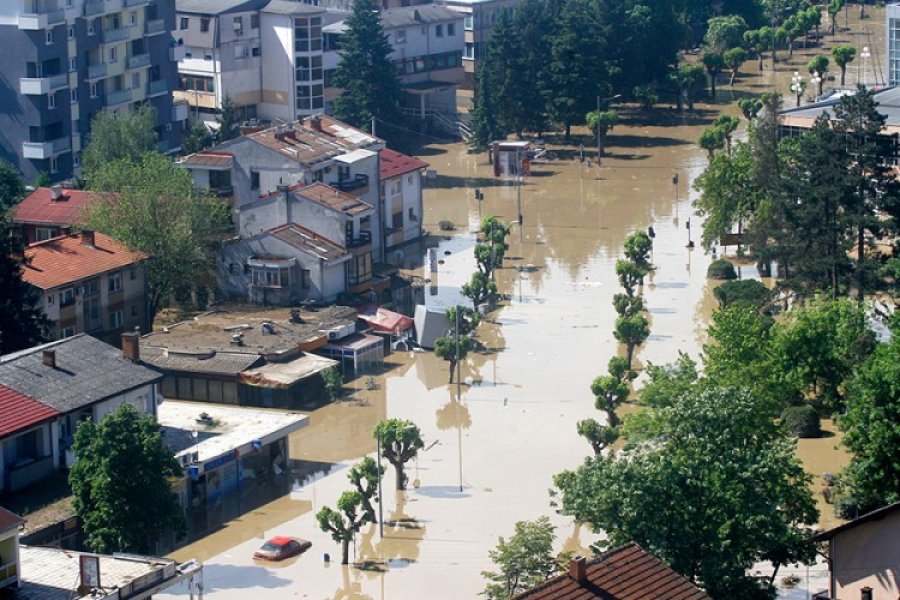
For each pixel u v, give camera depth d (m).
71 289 195.00
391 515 159.00
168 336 198.12
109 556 119.12
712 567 121.12
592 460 129.00
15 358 163.00
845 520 149.00
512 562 131.62
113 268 199.50
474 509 159.88
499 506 160.38
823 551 133.62
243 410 178.62
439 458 172.50
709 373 162.50
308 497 165.75
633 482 123.50
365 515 153.00
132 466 143.25
